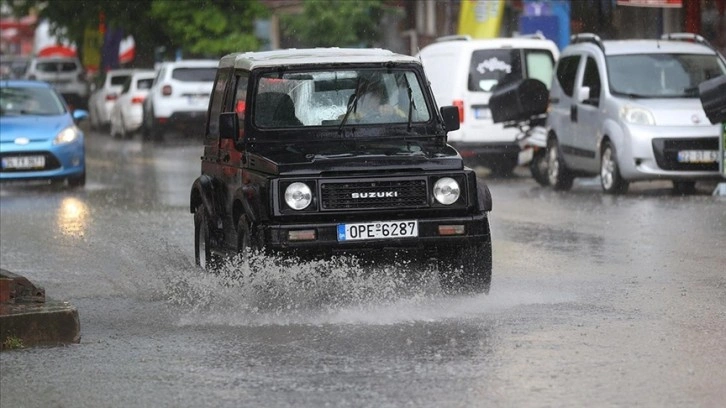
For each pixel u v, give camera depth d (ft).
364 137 86.22
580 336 68.74
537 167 177.17
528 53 187.21
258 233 79.15
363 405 54.95
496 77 185.78
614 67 158.30
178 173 202.69
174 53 344.69
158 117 291.58
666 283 86.84
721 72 158.71
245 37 313.73
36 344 69.41
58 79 423.23
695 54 159.84
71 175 173.27
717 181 156.56
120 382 60.54
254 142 85.56
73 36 372.17
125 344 69.41
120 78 354.74
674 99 154.40
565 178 167.63
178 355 66.23
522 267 96.17
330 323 73.92
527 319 74.02
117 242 115.85
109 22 340.80
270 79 86.89
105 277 95.40
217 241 91.86
